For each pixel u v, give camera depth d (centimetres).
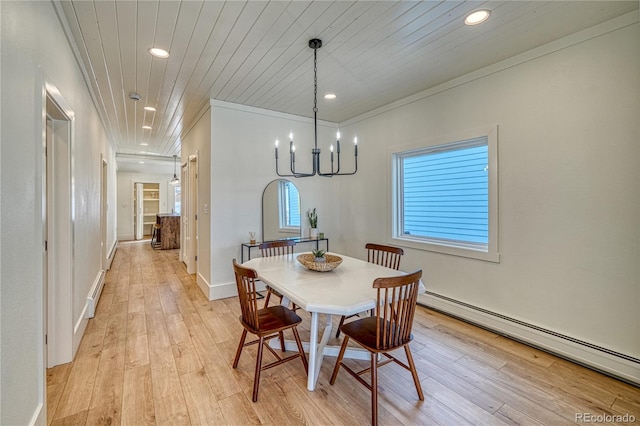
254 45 238
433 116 330
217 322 304
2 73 113
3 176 113
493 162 275
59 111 203
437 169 348
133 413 173
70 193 229
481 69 283
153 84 316
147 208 1051
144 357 235
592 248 218
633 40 197
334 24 212
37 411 143
